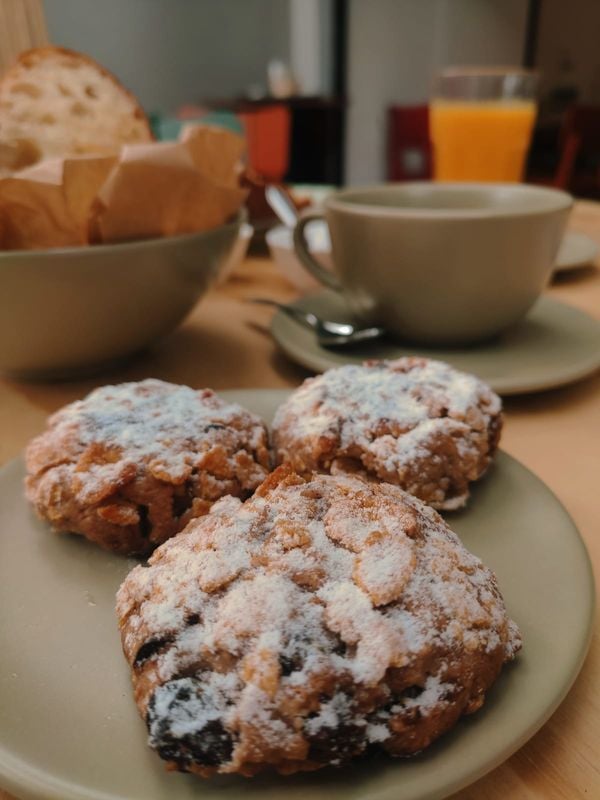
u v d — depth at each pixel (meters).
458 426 0.16
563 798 0.10
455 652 0.10
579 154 1.13
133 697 0.11
